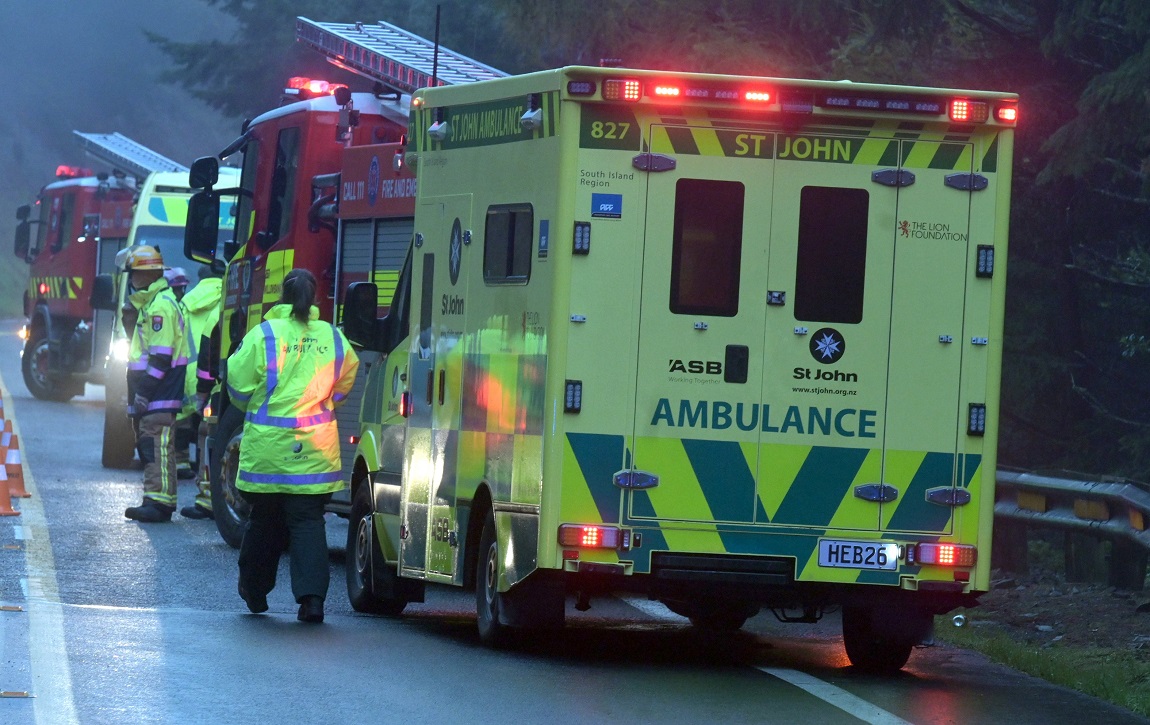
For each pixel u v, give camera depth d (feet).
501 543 95.09
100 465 210.79
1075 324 172.24
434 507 105.09
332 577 135.23
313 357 107.24
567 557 90.12
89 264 295.89
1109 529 123.85
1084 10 150.82
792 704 84.99
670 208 91.15
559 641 103.24
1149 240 171.53
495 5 181.88
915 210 92.63
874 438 92.32
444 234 105.50
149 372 159.33
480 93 101.04
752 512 91.56
